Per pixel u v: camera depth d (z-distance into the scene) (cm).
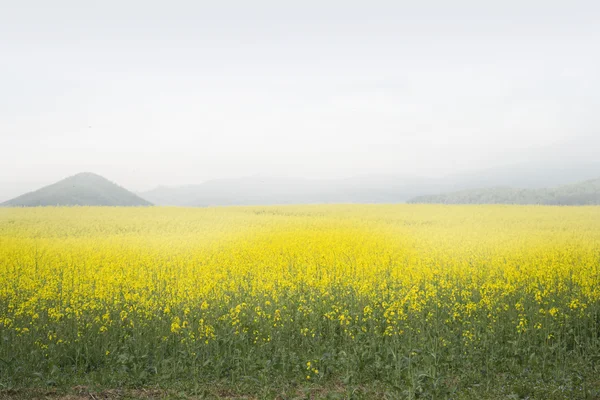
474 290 1564
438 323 1280
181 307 1341
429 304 1419
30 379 1001
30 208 5641
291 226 3947
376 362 1043
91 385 977
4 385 947
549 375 1030
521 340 1174
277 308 1365
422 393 932
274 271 1797
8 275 1764
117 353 1102
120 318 1262
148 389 973
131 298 1362
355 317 1302
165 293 1457
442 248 2589
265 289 1543
